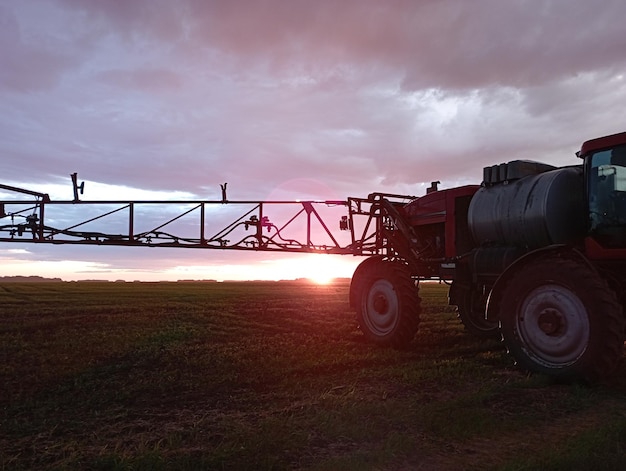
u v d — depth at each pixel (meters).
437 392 5.81
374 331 10.00
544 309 6.62
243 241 11.85
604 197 6.64
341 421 4.64
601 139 6.64
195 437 4.40
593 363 6.01
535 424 4.76
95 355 8.99
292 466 3.77
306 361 7.84
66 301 26.06
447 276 9.80
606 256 6.57
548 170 8.59
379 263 10.05
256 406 5.45
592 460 3.79
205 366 7.73
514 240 8.05
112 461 3.81
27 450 4.26
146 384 6.55
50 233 11.48
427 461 3.90
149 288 46.91
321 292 36.09
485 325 10.49
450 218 9.80
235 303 22.42
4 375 7.53
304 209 11.78
